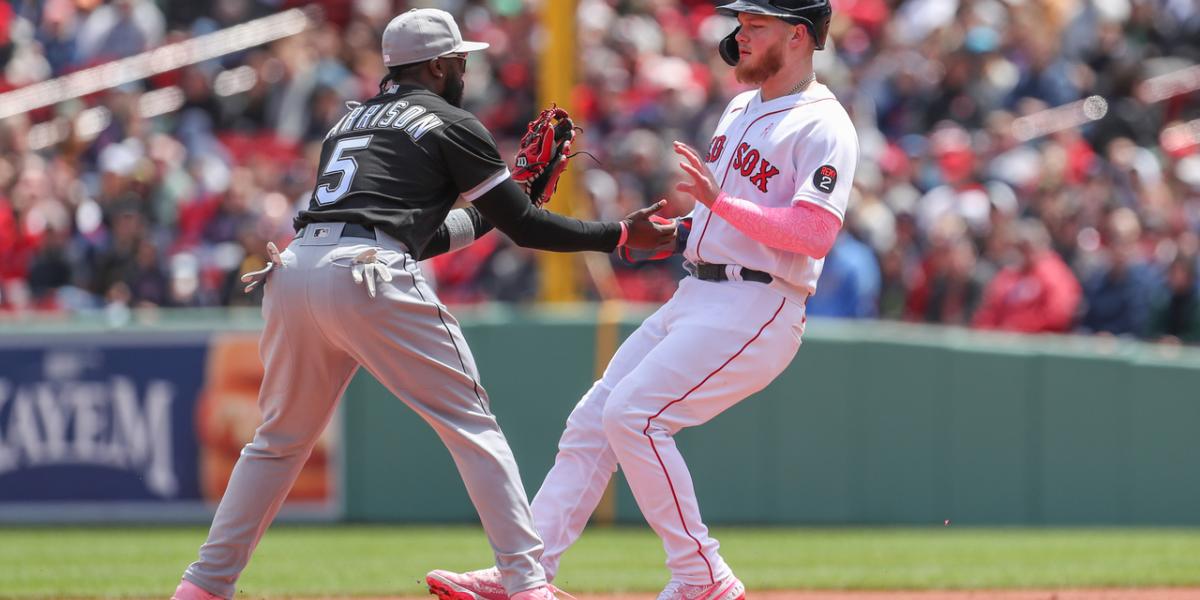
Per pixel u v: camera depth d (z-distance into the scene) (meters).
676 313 15.71
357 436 32.31
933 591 22.03
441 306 14.59
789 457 31.92
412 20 15.09
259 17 52.09
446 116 14.56
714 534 30.72
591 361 31.55
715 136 16.06
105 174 39.66
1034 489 32.34
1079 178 42.25
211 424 32.19
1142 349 32.97
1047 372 32.41
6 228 38.81
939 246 36.34
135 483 32.38
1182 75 48.28
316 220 14.54
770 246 14.77
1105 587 22.25
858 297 34.34
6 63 49.62
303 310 14.34
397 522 32.12
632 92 45.09
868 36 51.38
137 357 32.44
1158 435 32.44
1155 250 36.59
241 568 15.24
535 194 16.03
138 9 49.69
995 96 46.16
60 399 32.59
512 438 31.69
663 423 15.14
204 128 47.09
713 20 52.94
